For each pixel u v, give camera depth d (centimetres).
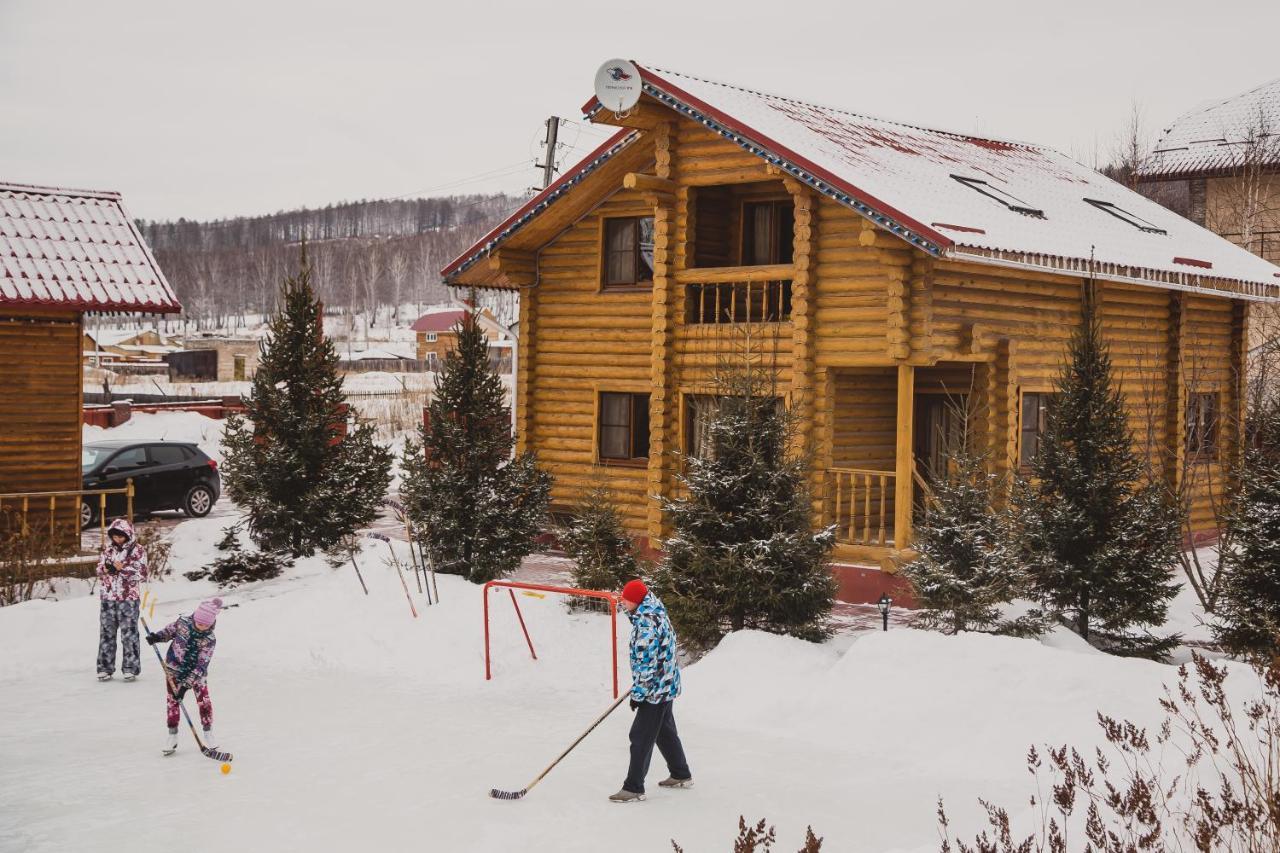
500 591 1587
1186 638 1472
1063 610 1391
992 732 1077
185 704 1253
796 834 879
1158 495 1381
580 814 923
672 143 1934
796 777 1019
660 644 959
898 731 1120
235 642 1514
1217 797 789
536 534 1755
